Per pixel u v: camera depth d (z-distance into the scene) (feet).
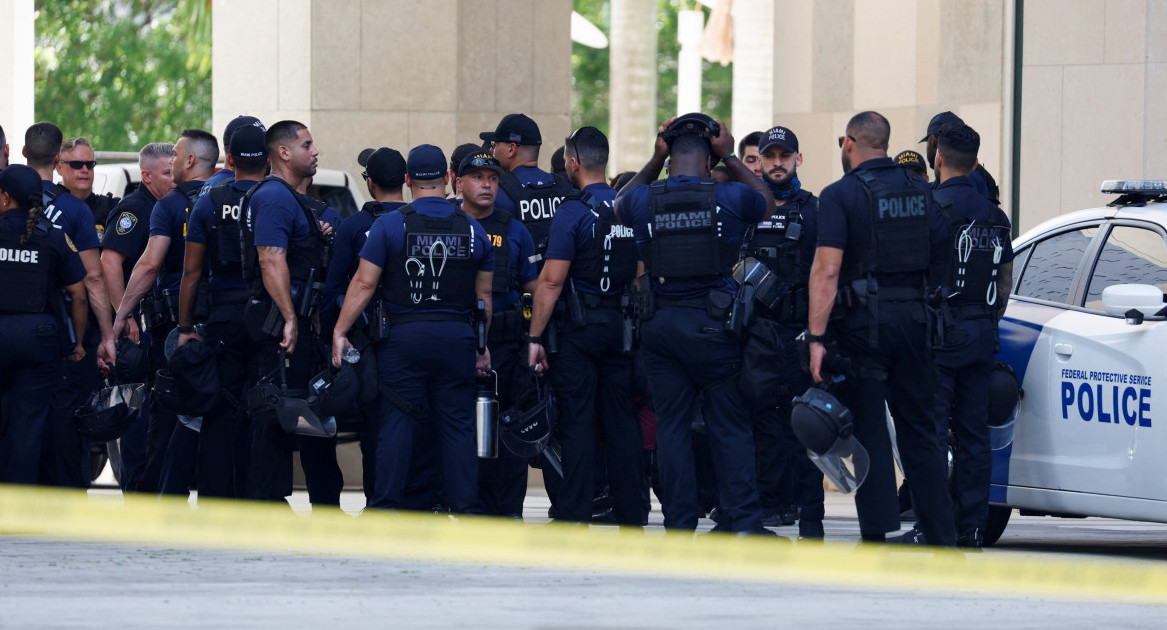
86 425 102.68
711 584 70.95
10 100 190.70
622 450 98.37
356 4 175.42
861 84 177.27
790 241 103.04
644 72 398.83
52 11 522.88
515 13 180.55
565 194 104.58
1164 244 98.32
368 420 101.45
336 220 105.50
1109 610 65.41
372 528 91.15
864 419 85.46
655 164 91.45
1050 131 159.74
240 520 93.76
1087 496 98.12
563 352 96.02
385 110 176.24
